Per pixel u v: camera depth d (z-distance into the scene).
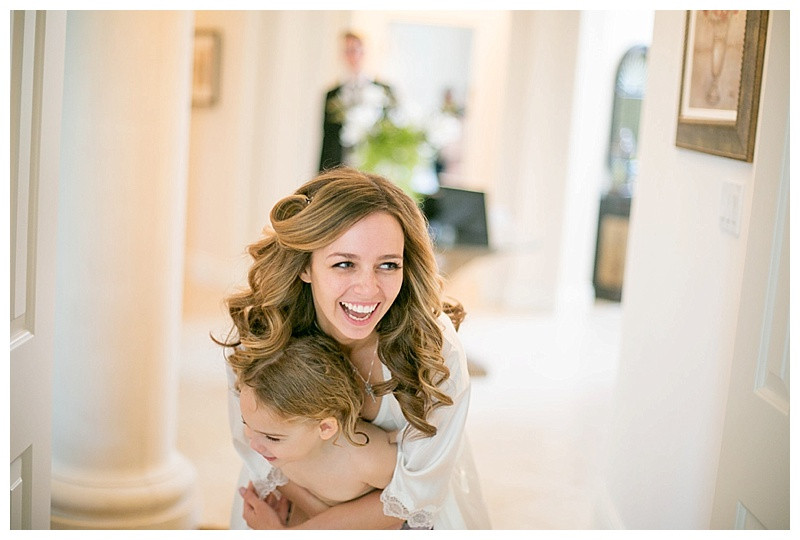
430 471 1.99
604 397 5.05
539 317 6.83
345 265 1.79
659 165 3.03
